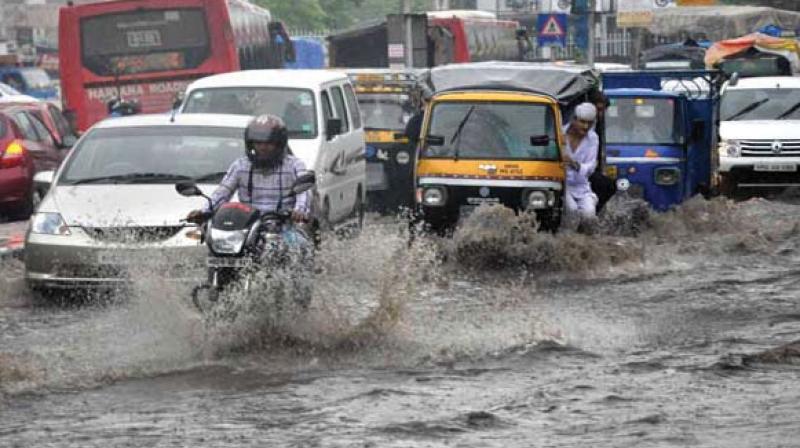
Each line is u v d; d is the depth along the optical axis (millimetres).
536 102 26562
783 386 13430
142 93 43031
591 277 22391
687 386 13492
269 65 52688
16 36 118625
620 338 16531
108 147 21406
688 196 32719
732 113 40094
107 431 11820
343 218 26391
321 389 13578
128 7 42875
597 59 102000
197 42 42844
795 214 32094
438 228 26375
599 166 28000
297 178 16000
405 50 50844
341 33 61969
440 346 15797
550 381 13867
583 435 11336
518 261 23016
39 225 19688
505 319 17719
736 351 15492
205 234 16125
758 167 38531
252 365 14844
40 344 16344
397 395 13211
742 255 24875
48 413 12664
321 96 25969
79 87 43125
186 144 21469
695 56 65812
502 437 11312
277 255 15633
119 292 19234
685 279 21922
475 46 60594
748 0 99875
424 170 26469
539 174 26016
